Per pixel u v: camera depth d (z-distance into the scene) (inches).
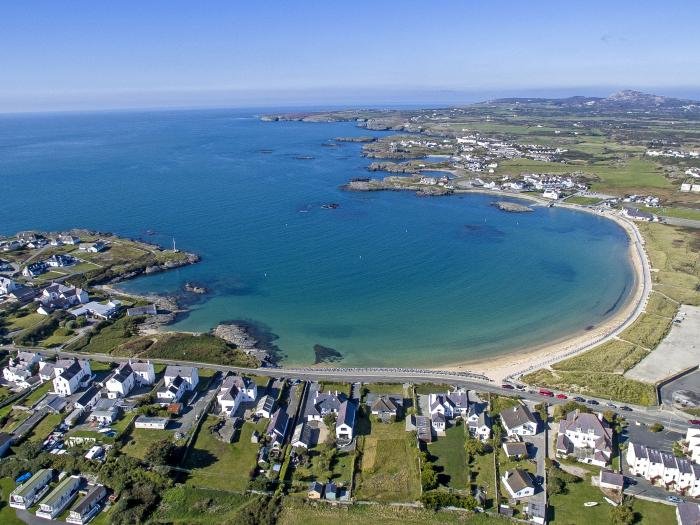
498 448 4101.9
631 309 6968.5
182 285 7765.8
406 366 5600.4
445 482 3735.2
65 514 3474.4
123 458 3850.9
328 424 4379.9
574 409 4539.9
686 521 3280.0
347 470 3882.9
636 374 5241.1
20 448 4040.4
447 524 3393.2
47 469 3804.1
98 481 3725.4
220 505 3543.3
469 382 5137.8
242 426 4372.5
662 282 7800.2
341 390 4968.0
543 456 3993.6
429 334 6343.5
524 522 3388.3
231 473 3814.0
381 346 6048.2
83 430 4256.9
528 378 5211.6
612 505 3513.8
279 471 3833.7
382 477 3806.6
